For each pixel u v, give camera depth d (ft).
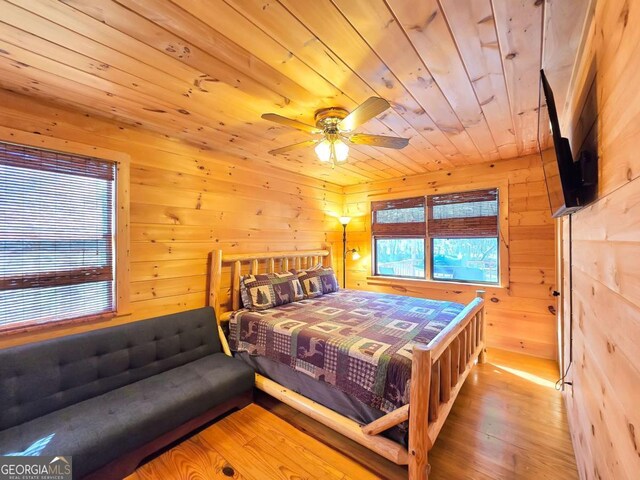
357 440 5.69
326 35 4.21
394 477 5.43
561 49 4.47
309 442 6.39
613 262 3.03
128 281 7.46
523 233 10.66
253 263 10.82
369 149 9.70
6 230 5.76
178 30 4.09
